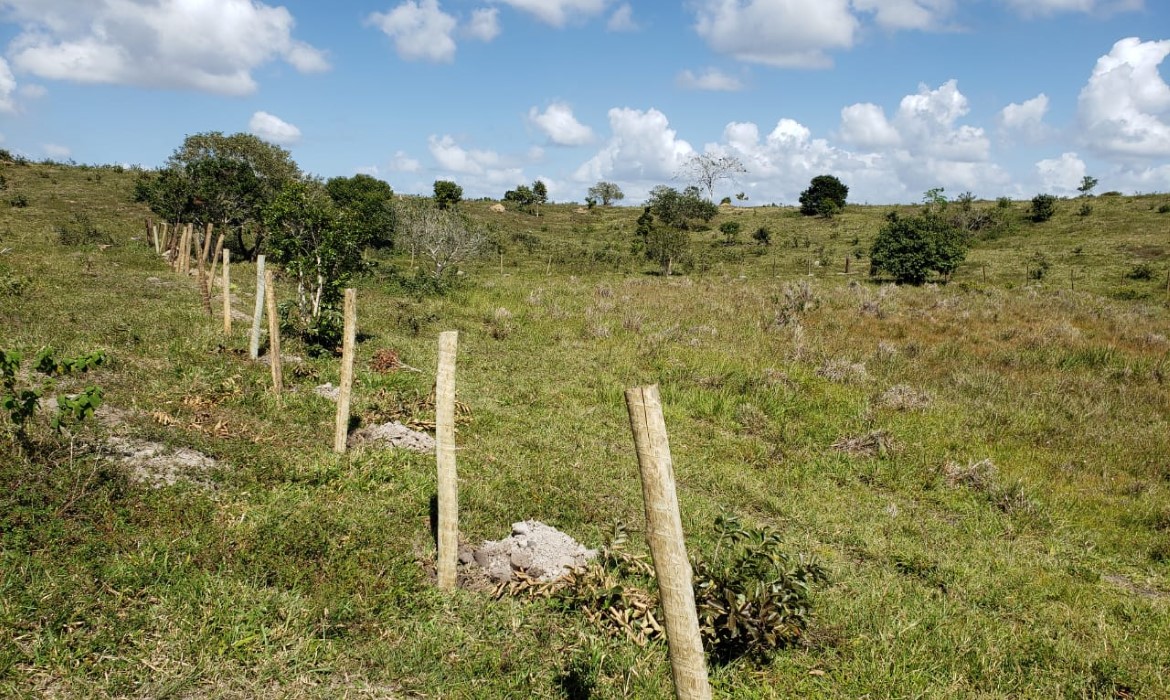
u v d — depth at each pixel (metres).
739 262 46.19
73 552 4.74
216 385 9.28
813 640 5.25
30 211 37.03
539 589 5.34
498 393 11.95
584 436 9.98
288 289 20.62
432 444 8.68
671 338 17.77
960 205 59.66
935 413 12.23
